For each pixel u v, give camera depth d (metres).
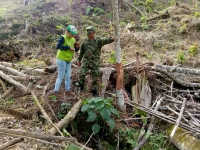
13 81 6.61
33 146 4.43
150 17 13.20
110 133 5.17
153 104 5.86
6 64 8.13
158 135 5.10
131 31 11.86
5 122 5.28
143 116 5.46
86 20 14.08
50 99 5.81
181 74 7.05
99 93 5.82
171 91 6.28
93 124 5.27
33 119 5.40
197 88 6.60
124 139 5.06
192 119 5.16
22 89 6.34
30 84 6.58
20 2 21.00
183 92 6.39
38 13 15.93
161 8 15.44
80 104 5.30
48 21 13.67
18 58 9.73
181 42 10.49
